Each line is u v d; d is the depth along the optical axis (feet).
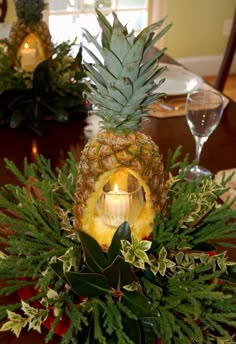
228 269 2.24
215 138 4.05
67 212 2.41
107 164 2.07
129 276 2.02
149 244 2.05
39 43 4.08
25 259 2.10
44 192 2.27
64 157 3.69
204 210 2.35
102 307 2.04
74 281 2.01
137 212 2.23
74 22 9.09
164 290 2.11
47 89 3.94
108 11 9.22
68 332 1.93
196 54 10.28
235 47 5.90
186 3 9.54
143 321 2.05
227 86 10.25
